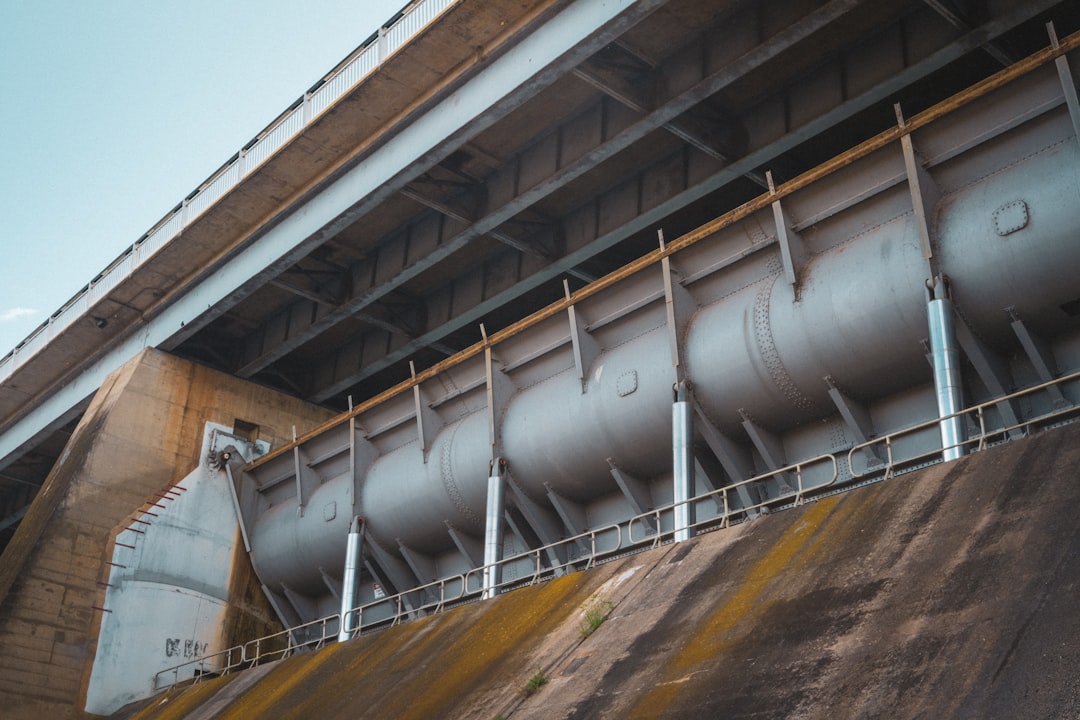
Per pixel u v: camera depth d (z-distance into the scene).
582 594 22.48
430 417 35.91
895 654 13.71
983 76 29.14
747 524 20.64
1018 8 24.83
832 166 25.45
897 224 24.73
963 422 21.55
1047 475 15.63
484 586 29.73
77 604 37.56
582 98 31.45
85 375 46.41
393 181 32.72
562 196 34.88
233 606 41.19
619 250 36.91
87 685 36.78
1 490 58.19
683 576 20.03
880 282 24.17
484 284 38.41
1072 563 13.45
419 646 25.64
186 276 41.28
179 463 41.91
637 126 29.67
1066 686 11.60
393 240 38.12
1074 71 22.00
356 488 37.50
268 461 42.28
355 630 34.44
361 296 38.41
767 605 16.88
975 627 13.35
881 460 25.19
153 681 38.34
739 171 30.66
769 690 14.48
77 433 42.19
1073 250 21.66
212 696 32.22
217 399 43.72
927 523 16.38
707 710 14.84
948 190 24.27
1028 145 23.03
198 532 41.38
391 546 37.03
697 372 27.33
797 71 29.42
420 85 31.62
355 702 24.14
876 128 30.88
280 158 34.94
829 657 14.48
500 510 30.88
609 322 30.38
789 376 25.78
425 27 29.73
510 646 22.00
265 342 43.47
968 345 22.84
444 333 39.75
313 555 39.69
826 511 18.92
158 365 42.66
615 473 29.69
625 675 17.36
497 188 33.97
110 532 39.22
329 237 35.56
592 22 27.12
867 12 27.39
